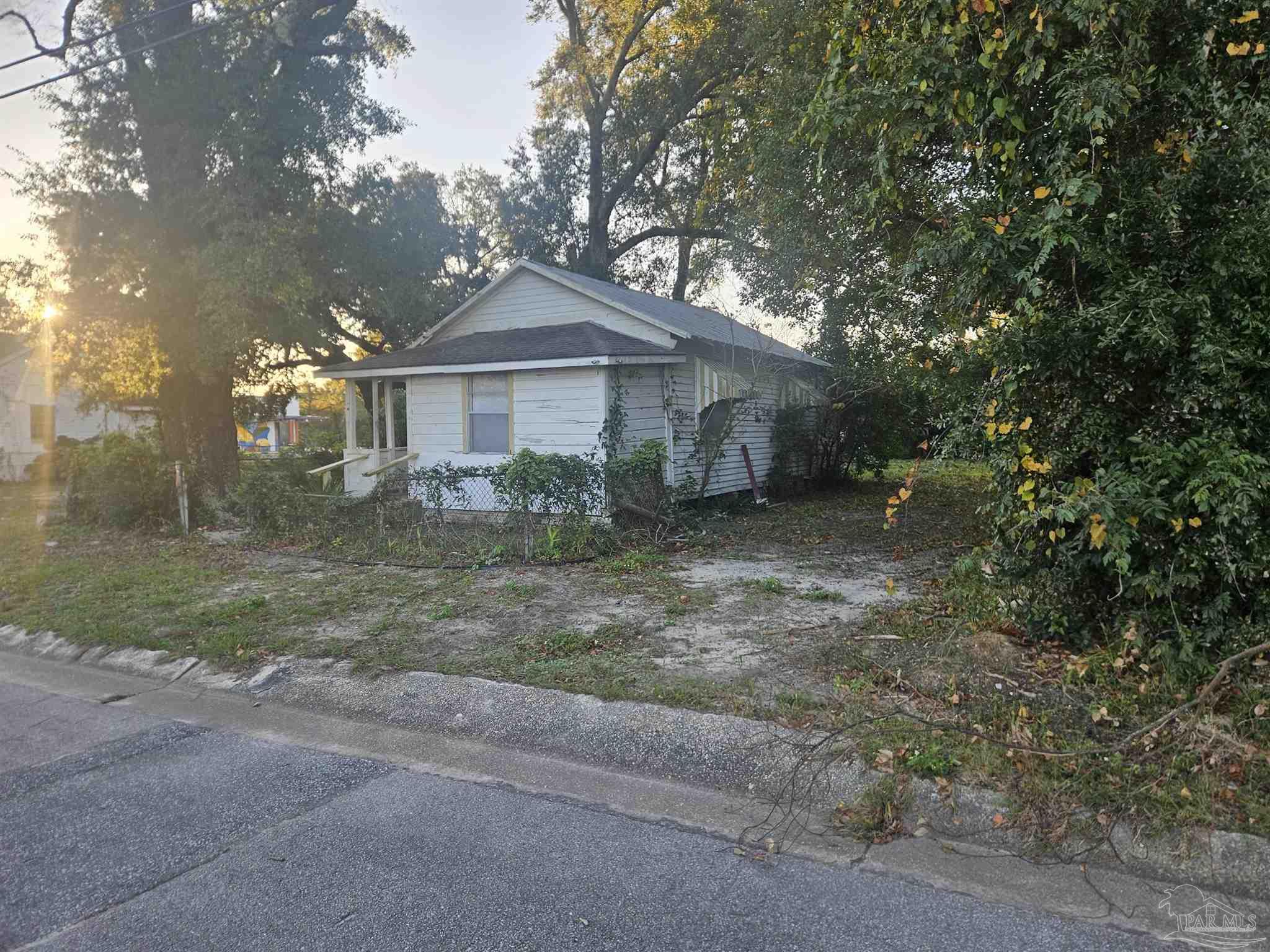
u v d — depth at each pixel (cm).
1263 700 408
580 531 1023
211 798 416
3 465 2608
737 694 512
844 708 478
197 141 1443
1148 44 476
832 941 288
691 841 366
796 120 985
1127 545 443
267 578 935
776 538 1173
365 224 1767
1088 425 478
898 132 579
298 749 486
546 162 3078
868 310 1050
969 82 530
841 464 1911
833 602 761
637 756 459
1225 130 462
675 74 2664
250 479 1300
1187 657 442
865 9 612
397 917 305
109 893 326
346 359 2041
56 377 1575
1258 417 434
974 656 535
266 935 295
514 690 539
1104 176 484
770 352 1570
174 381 1614
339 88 1722
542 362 1270
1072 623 527
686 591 819
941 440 563
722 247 1302
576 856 352
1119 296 446
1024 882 328
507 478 1013
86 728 525
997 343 482
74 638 719
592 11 2789
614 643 641
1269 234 422
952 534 1171
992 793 380
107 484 1348
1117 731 422
